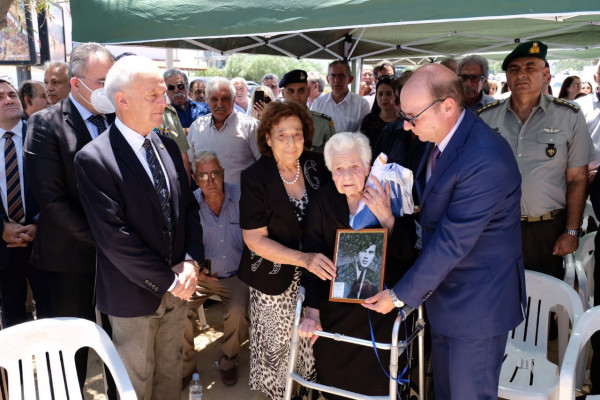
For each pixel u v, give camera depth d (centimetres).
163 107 232
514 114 342
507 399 258
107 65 260
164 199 245
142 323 244
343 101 586
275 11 276
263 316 304
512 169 215
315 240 268
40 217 280
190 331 350
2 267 335
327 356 268
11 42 439
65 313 288
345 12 260
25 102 457
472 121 220
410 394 305
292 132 273
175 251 252
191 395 275
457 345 231
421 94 212
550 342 395
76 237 261
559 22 541
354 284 246
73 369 228
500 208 218
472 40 686
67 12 496
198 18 294
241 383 358
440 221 222
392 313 262
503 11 227
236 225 362
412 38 658
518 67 327
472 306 224
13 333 217
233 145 471
